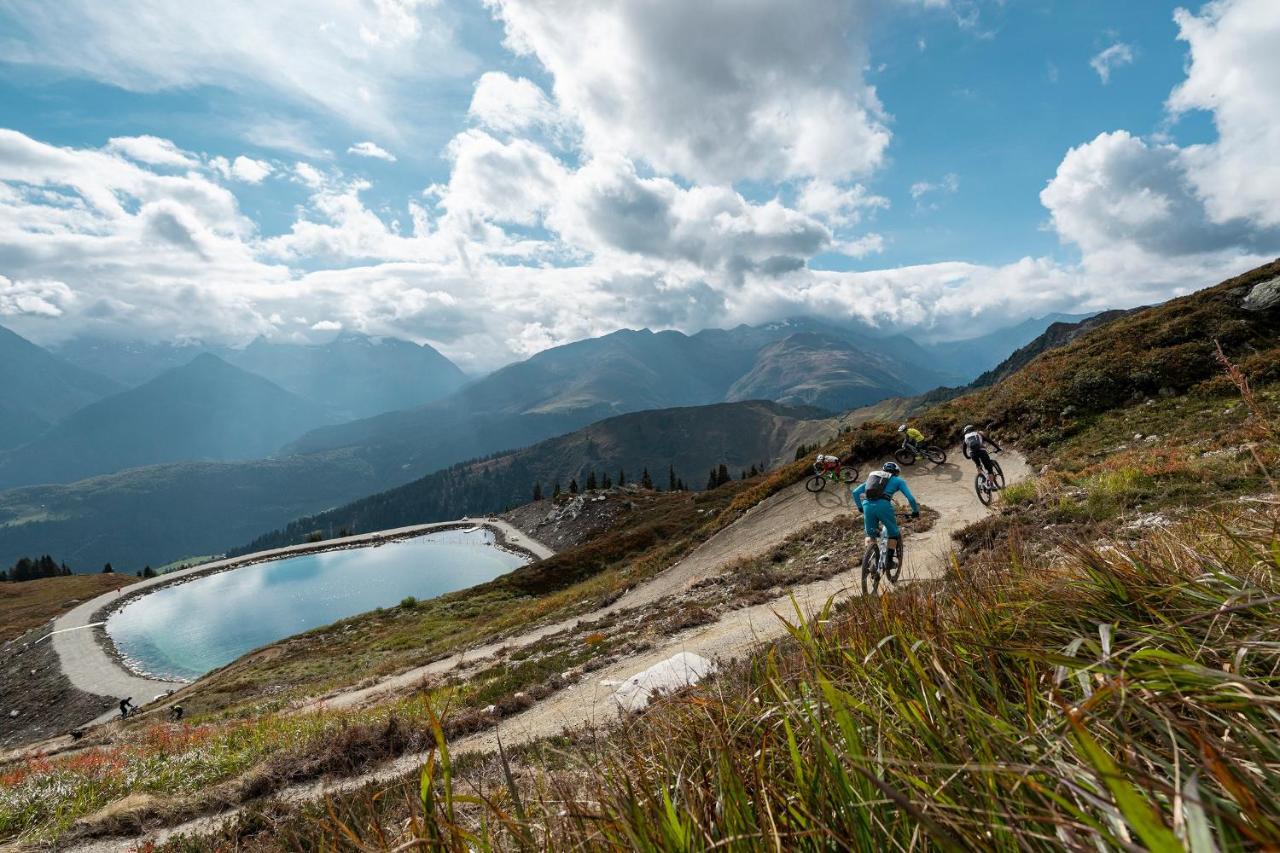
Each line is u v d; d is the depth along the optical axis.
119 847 7.38
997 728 1.19
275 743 11.26
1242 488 9.10
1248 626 1.33
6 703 71.00
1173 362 22.94
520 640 24.45
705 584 18.25
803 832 1.09
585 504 137.88
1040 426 23.62
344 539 180.50
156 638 96.25
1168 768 0.85
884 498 10.16
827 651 1.90
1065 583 1.85
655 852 1.19
